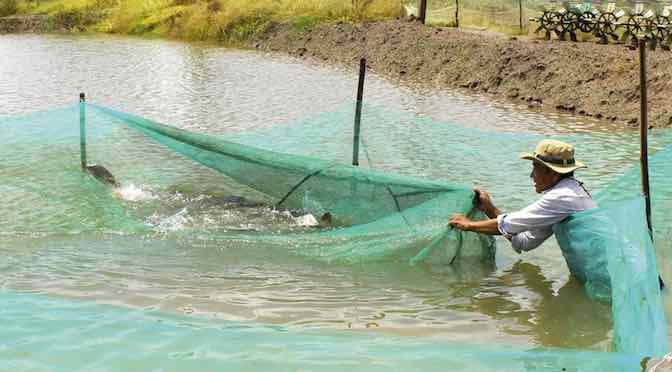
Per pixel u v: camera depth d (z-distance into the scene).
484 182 9.26
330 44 26.52
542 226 6.59
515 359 5.19
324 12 29.66
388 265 7.19
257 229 7.97
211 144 8.45
